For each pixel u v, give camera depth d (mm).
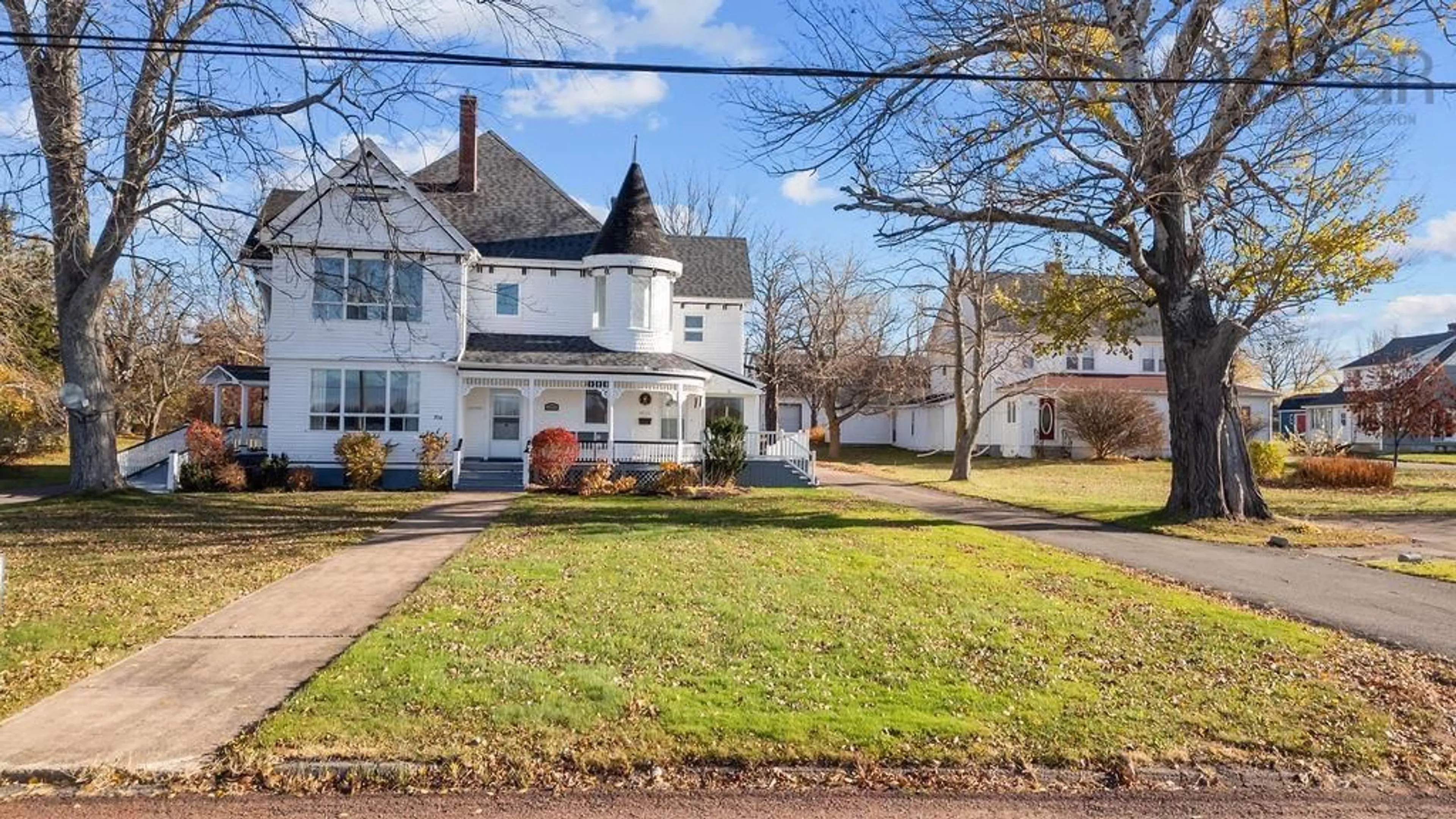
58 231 17281
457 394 25875
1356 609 10156
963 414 32312
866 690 6594
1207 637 8414
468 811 4902
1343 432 56281
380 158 24875
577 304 28484
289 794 5086
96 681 6801
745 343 41062
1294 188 17438
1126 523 18547
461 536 14977
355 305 23656
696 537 14844
